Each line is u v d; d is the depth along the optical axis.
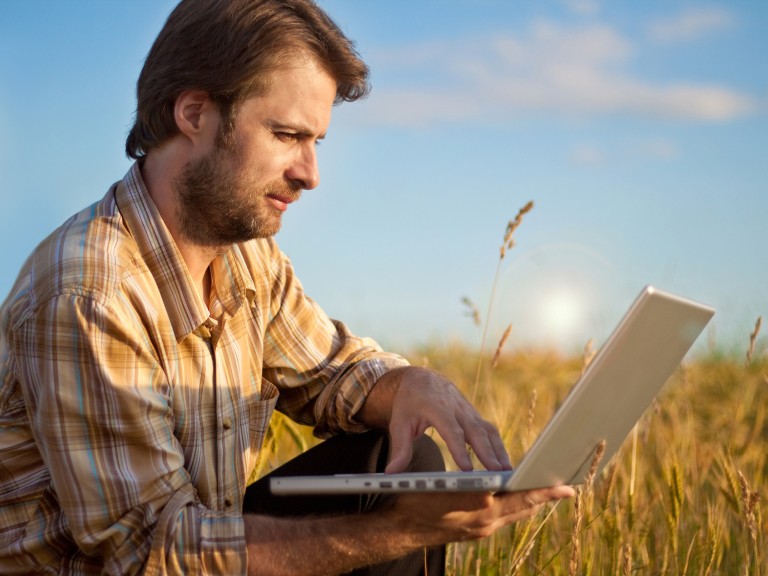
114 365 1.68
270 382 2.25
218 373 1.92
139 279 1.80
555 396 4.86
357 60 1.94
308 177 1.93
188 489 1.71
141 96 1.94
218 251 1.97
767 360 5.00
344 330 2.37
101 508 1.65
